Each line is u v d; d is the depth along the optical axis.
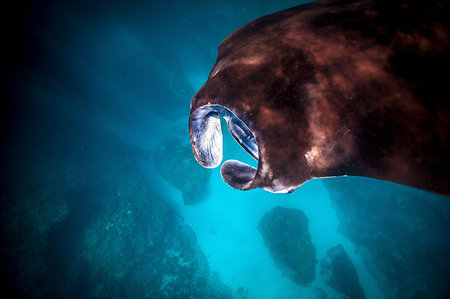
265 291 16.44
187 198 20.72
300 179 0.83
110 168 19.64
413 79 0.81
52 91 22.64
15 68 20.36
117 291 13.66
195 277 15.96
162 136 27.16
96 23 27.06
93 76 27.20
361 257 16.91
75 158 18.42
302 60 0.95
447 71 0.81
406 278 14.72
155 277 15.19
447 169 0.65
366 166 0.77
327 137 0.84
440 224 14.82
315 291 15.74
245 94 0.93
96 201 16.61
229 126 1.30
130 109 28.69
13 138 16.80
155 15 28.00
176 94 28.61
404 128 0.75
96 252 14.17
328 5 1.20
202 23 27.03
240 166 1.17
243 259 18.03
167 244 17.16
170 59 29.44
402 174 0.70
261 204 20.33
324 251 17.81
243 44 1.19
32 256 12.34
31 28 22.11
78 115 24.20
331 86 0.88
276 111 0.89
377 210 17.23
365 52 0.91
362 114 0.82
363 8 1.06
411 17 0.95
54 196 14.77
